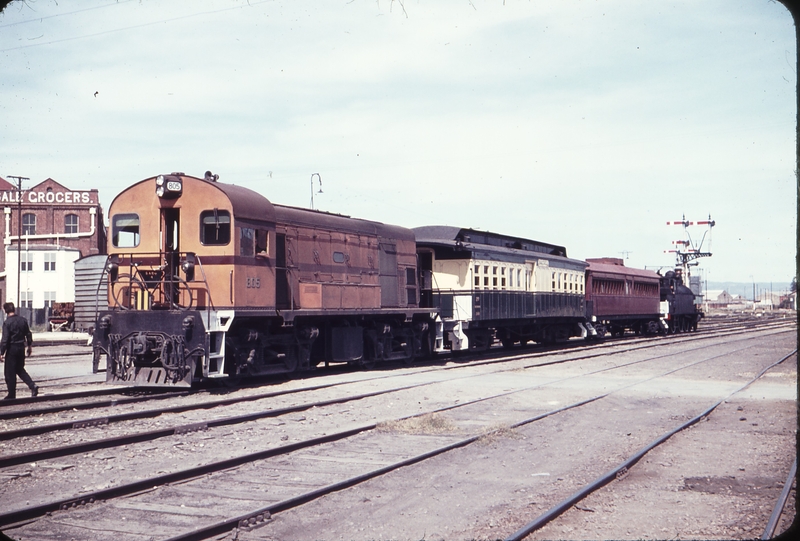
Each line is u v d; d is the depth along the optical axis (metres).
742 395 16.81
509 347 31.80
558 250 35.94
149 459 9.67
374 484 8.48
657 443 10.84
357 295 21.36
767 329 55.94
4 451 10.01
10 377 14.66
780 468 9.48
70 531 6.80
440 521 7.20
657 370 22.41
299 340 19.03
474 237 27.91
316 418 13.02
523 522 7.11
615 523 7.09
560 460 9.90
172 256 15.95
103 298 34.31
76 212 64.56
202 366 15.98
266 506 7.29
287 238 18.59
